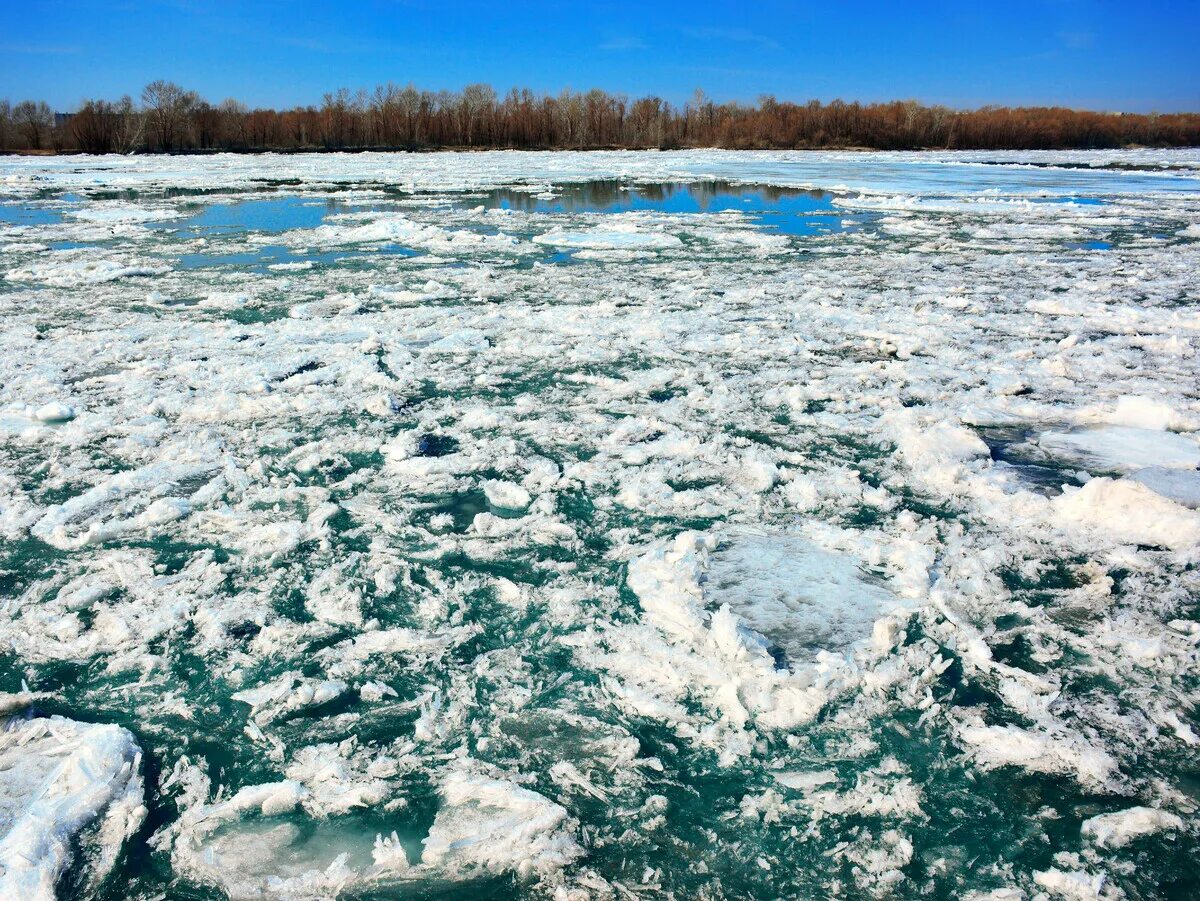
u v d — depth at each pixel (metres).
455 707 2.98
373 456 5.27
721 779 2.67
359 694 3.06
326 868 2.35
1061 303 9.60
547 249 14.94
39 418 5.80
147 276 11.92
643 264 13.16
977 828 2.46
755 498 4.60
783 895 2.27
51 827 2.39
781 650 3.20
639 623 3.44
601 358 7.57
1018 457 5.17
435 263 13.27
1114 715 2.88
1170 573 3.72
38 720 2.85
